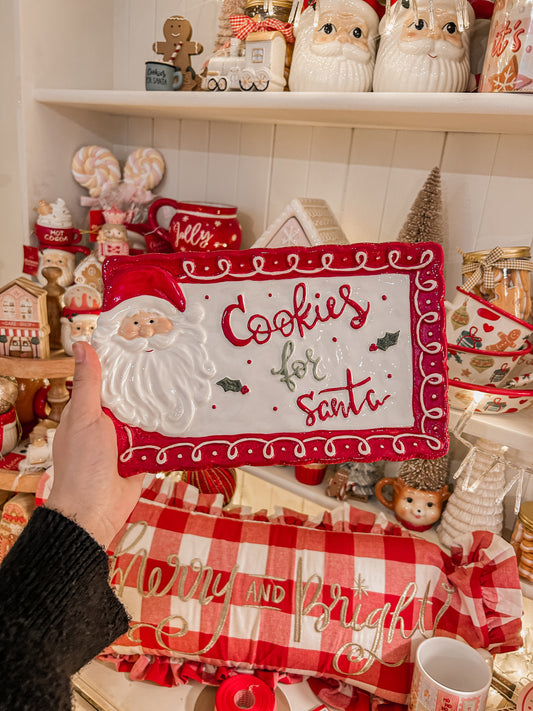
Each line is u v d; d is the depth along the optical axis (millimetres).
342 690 842
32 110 1079
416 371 591
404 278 595
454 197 904
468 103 635
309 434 590
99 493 543
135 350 585
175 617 840
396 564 850
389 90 737
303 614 825
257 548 878
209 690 855
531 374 775
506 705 855
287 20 863
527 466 837
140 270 590
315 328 596
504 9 625
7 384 1086
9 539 1075
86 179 1206
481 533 859
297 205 878
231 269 596
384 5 800
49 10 1066
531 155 827
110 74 1259
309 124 996
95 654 483
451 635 815
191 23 1116
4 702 387
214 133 1147
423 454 586
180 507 963
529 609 977
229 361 593
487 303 742
